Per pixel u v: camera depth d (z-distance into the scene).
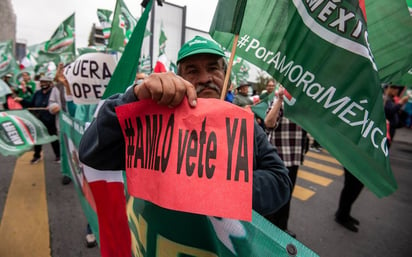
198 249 0.79
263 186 0.88
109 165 0.81
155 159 0.64
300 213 3.27
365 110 0.78
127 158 0.71
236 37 0.81
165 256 0.86
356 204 3.64
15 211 2.91
